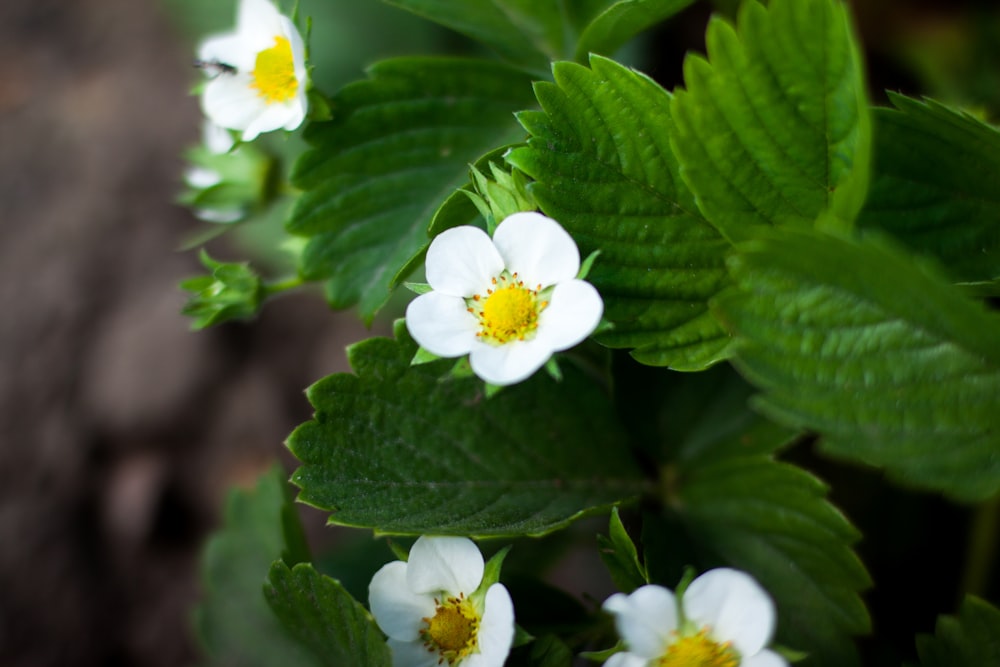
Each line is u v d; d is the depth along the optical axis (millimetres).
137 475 427
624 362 296
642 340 269
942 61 389
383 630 261
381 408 277
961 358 246
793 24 255
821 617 272
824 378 249
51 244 460
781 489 279
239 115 293
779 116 260
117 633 409
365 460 274
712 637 246
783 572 277
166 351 439
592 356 303
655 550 283
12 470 417
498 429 284
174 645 408
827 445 248
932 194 277
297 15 285
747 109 260
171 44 509
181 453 436
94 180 477
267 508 325
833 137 260
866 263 243
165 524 427
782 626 273
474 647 258
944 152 275
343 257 300
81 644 404
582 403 290
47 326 441
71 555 412
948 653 267
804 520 276
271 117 292
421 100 301
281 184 317
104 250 459
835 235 242
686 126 261
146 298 449
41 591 404
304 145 351
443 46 400
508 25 304
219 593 334
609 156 271
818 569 275
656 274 270
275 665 329
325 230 299
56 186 477
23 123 499
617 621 248
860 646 309
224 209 316
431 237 277
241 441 438
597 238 269
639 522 292
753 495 282
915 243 276
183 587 417
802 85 258
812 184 263
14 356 434
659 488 292
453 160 302
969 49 387
